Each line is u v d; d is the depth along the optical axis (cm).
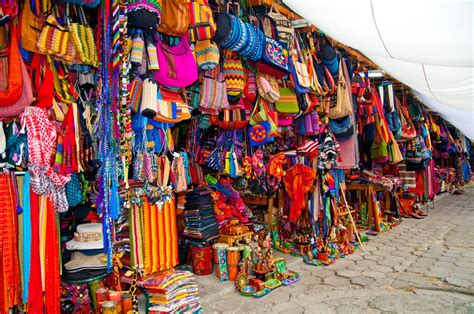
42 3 251
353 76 584
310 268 493
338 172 615
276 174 497
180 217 466
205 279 421
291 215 521
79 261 308
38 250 260
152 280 326
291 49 431
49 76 264
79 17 275
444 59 349
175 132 480
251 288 402
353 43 360
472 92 508
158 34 308
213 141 482
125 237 352
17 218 252
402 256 552
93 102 310
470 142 1988
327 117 546
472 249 591
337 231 593
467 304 367
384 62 452
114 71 269
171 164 376
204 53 339
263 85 405
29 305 254
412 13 276
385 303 371
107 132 273
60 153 268
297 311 353
